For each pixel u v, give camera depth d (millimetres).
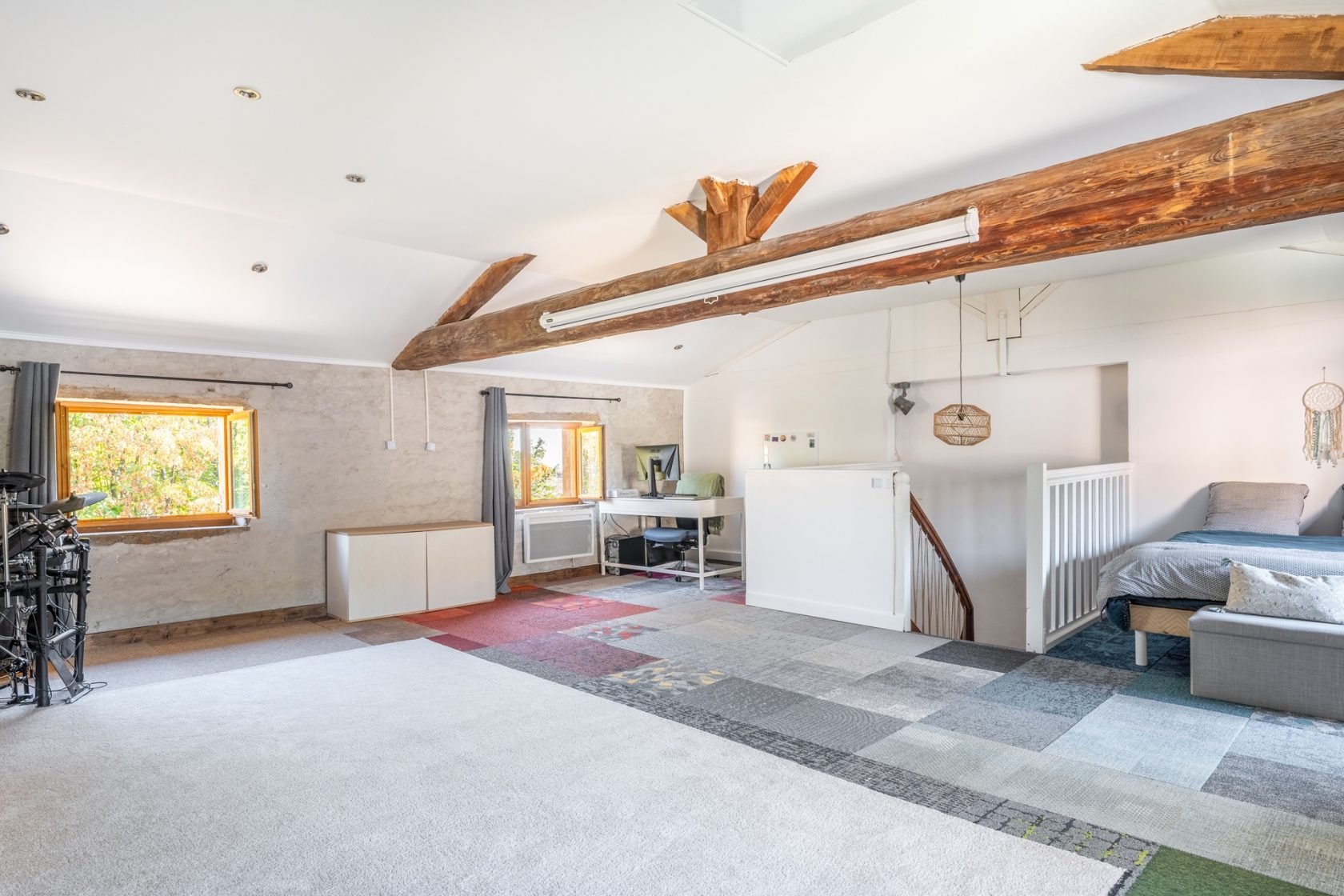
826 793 2982
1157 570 4391
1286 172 2537
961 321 7258
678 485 8391
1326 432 5336
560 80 2779
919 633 5656
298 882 2398
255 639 5762
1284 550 4246
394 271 5770
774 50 2596
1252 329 5652
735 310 4578
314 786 3102
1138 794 2918
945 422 7590
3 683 4586
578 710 4004
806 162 3738
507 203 4172
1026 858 2475
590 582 8148
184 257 5012
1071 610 5359
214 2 2244
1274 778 3029
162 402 5961
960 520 7539
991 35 2549
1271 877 2352
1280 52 2494
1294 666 3680
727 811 2838
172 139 3238
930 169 3852
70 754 3480
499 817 2818
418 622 6301
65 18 2311
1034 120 3258
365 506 7008
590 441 8945
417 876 2428
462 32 2439
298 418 6613
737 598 7012
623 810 2857
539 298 6348
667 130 3266
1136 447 6207
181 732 3748
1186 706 3857
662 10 2334
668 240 4984
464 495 7691
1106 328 6367
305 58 2586
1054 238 3160
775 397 8859
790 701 4094
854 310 7816
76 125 3082
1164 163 2793
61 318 5316
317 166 3578
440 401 7523
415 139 3285
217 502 6512
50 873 2465
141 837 2701
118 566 5715
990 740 3488
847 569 5953
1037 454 7047
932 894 2283
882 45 2586
